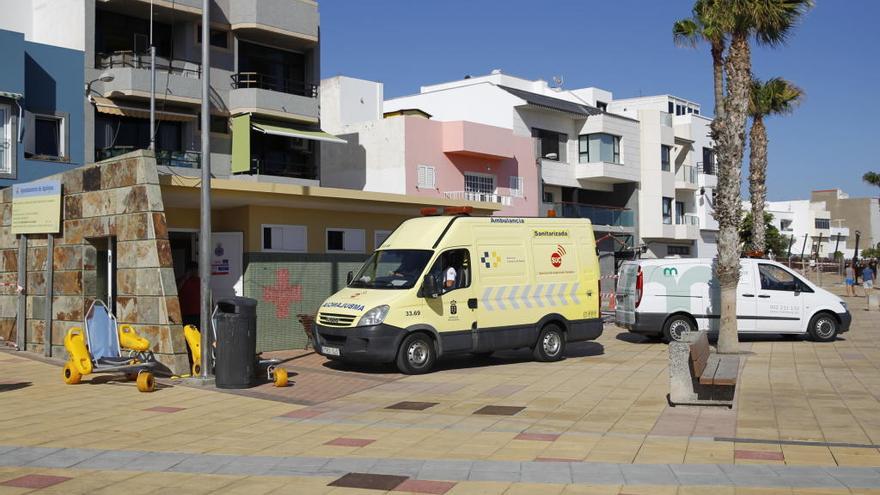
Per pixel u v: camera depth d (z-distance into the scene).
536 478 7.20
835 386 12.50
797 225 103.31
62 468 7.72
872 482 6.93
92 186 15.16
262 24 30.34
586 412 10.55
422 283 14.48
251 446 8.70
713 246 55.19
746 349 17.67
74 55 25.91
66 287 15.66
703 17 23.23
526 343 15.73
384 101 46.47
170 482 7.21
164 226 13.96
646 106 64.69
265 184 15.92
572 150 44.03
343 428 9.67
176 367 13.55
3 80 23.44
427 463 7.81
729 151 16.95
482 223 15.55
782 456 7.96
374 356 13.92
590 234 17.09
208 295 13.17
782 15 17.88
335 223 19.27
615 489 6.81
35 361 15.36
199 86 28.64
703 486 6.86
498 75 49.84
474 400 11.62
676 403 10.83
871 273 38.91
